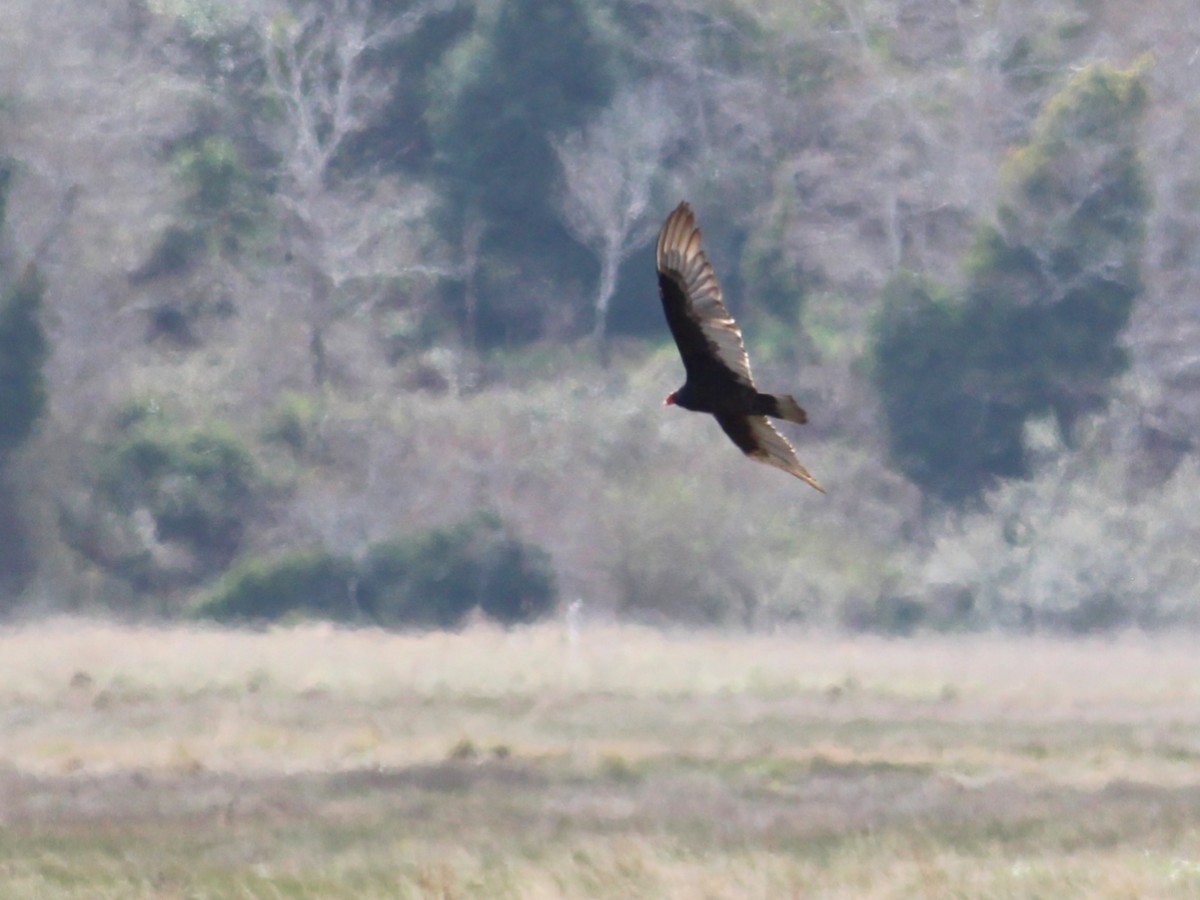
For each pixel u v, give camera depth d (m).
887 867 25.11
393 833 28.05
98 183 96.75
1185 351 95.19
